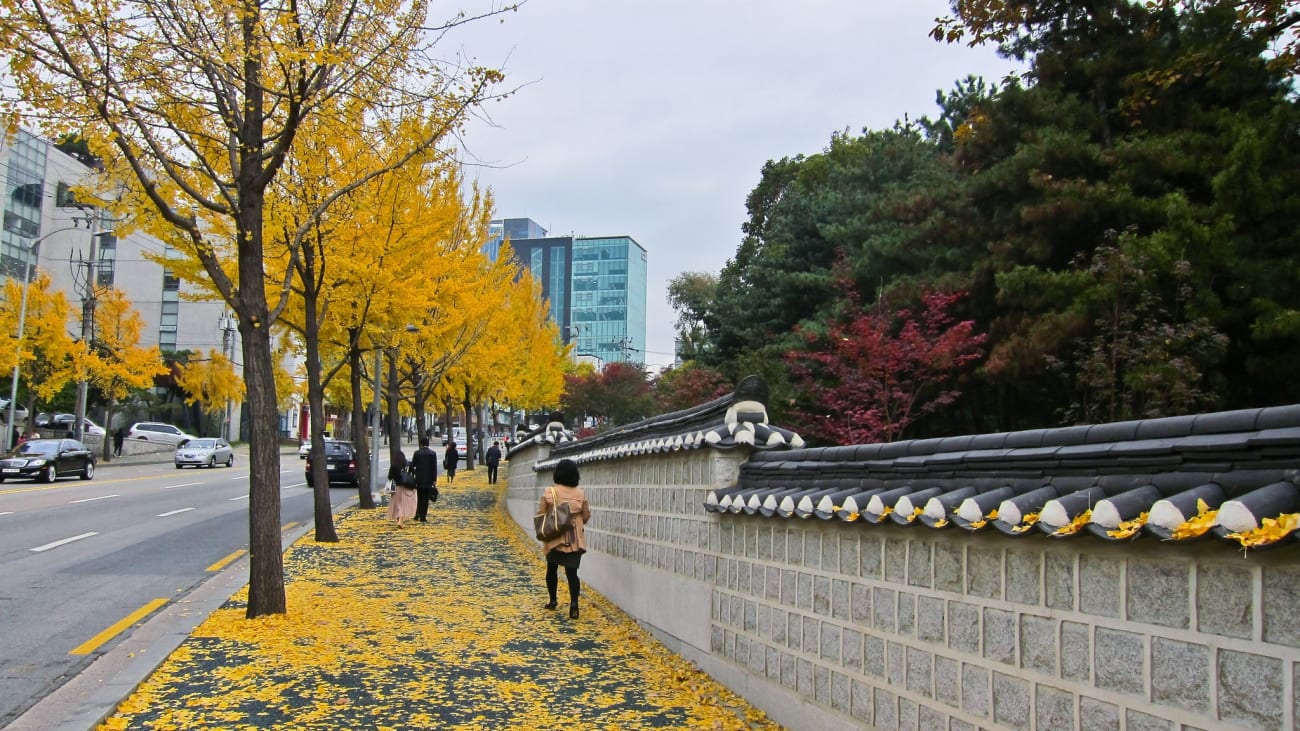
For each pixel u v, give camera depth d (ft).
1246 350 45.60
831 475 19.48
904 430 59.41
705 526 25.88
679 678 24.67
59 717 19.31
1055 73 53.72
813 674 19.08
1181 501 9.96
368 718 20.33
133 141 30.04
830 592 18.48
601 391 171.53
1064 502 11.59
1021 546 12.87
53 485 92.94
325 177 42.96
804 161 132.87
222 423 225.76
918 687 15.30
